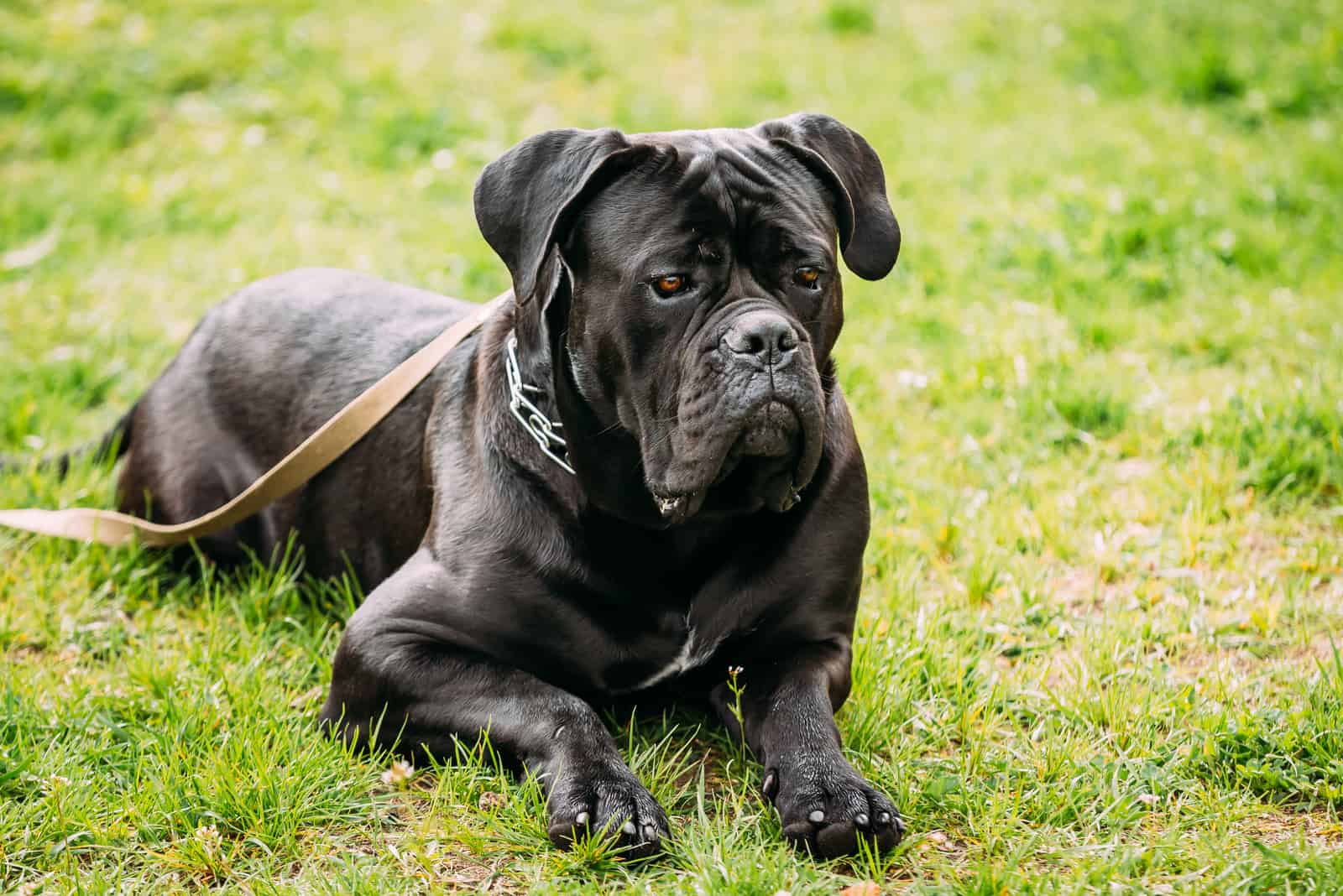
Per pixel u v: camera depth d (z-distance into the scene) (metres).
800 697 5.28
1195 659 6.31
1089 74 17.20
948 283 11.10
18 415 9.04
